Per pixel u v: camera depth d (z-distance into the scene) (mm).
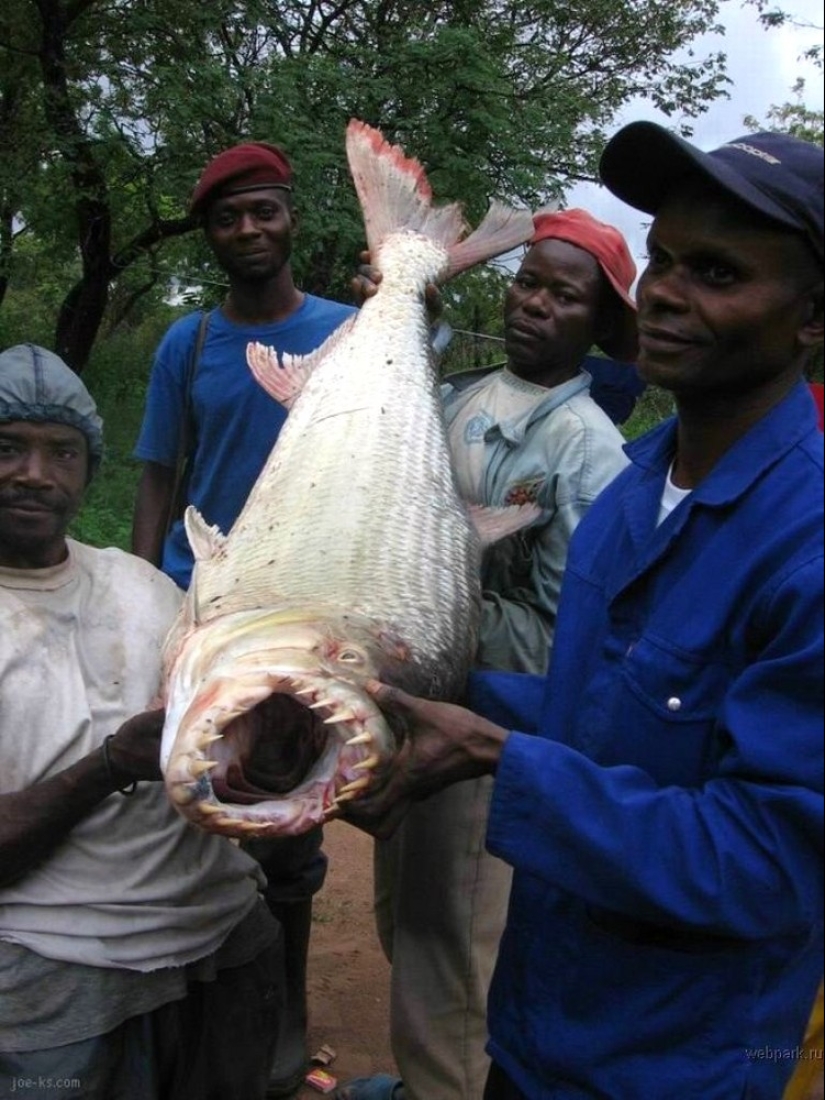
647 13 14875
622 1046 1935
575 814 1810
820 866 1758
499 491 2977
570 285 2990
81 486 2350
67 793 2139
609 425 2982
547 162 12625
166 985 2328
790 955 1890
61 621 2328
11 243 13766
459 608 2639
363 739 1934
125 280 18469
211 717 1907
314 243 10859
